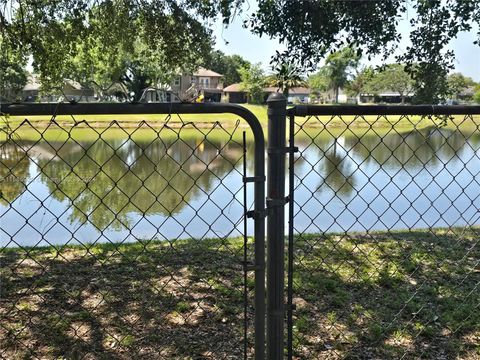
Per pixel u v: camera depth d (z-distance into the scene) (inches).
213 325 128.6
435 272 169.9
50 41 230.4
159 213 218.1
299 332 124.0
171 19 242.1
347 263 178.2
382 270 170.7
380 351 115.8
